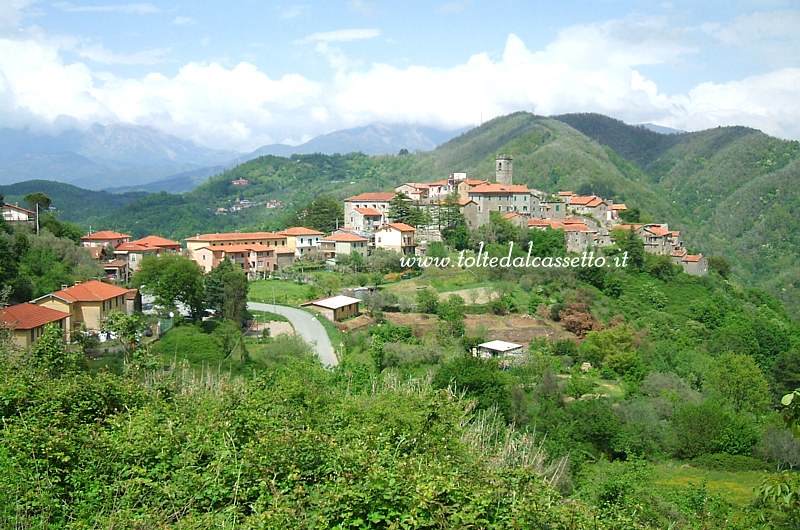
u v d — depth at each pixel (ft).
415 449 63.31
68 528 44.78
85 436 58.90
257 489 50.37
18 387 68.28
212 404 75.15
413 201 427.74
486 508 46.91
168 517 47.32
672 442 160.97
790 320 378.53
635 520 66.44
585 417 155.84
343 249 366.02
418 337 233.14
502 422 130.00
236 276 242.17
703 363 241.14
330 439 58.65
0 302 179.11
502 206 431.02
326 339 215.92
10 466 50.93
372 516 43.62
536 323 279.08
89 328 183.52
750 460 153.38
